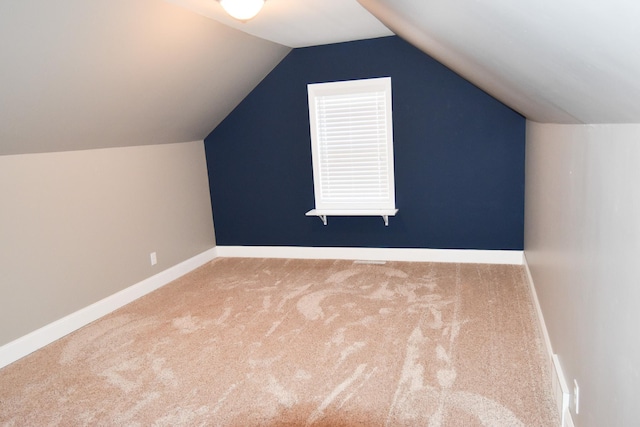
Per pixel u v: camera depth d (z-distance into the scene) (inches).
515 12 33.4
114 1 92.0
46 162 122.0
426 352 103.7
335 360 102.9
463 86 157.5
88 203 135.0
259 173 186.5
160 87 132.1
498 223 163.5
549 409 82.0
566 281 77.5
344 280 156.7
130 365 106.3
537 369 94.7
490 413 81.5
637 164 40.6
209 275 172.6
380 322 121.0
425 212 170.4
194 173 184.4
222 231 195.3
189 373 101.1
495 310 124.4
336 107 171.6
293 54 172.2
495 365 96.9
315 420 82.6
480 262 167.5
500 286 142.3
